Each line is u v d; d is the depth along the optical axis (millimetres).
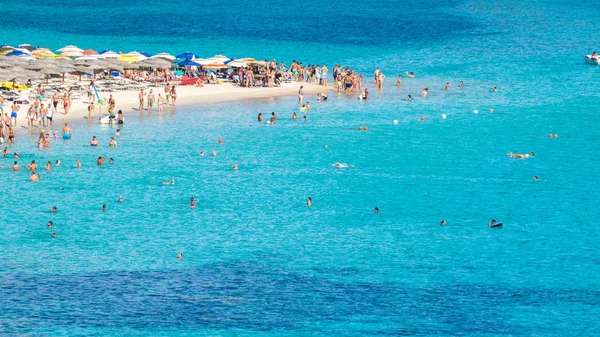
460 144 155500
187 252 107438
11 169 135375
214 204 123188
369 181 133875
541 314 94062
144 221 116438
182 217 118375
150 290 97750
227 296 96938
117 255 106125
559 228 115688
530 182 134000
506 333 90000
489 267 104500
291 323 91312
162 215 118688
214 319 92000
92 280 99625
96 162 140375
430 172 138625
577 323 92188
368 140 158000
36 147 147000
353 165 141875
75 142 151250
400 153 149375
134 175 134375
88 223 115375
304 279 101000
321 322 91750
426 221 118062
